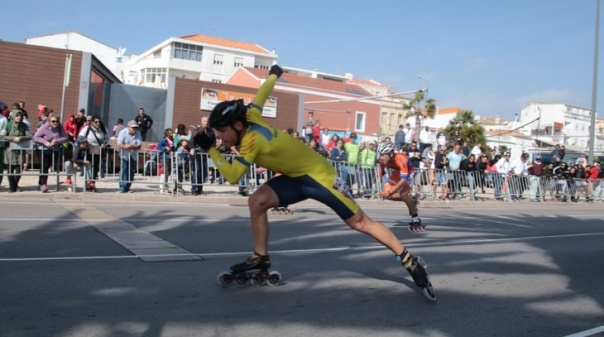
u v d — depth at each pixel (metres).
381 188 16.55
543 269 7.27
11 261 6.05
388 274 6.36
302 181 4.95
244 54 64.88
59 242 7.18
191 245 7.50
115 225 8.73
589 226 13.21
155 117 22.33
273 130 4.84
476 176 18.80
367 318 4.71
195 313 4.58
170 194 13.37
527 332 4.59
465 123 41.84
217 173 14.23
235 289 5.38
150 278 5.62
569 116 71.62
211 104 22.83
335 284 5.79
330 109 45.62
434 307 5.16
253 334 4.17
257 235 5.34
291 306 4.93
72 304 4.66
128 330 4.11
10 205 10.27
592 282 6.63
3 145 11.65
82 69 19.16
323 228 9.77
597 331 4.70
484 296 5.67
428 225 11.30
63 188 12.98
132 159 13.26
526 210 17.38
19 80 18.48
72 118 14.98
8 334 3.90
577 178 22.39
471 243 9.18
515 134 56.19
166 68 61.50
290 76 49.31
